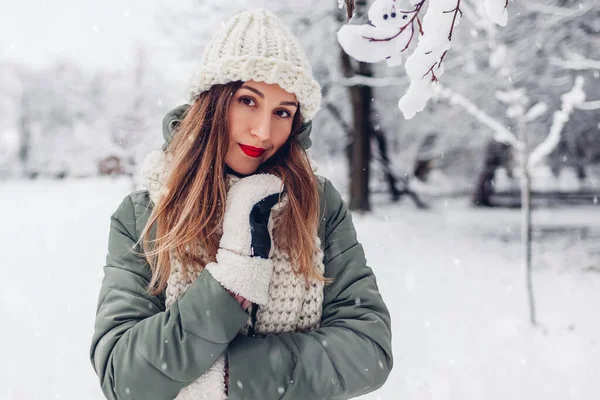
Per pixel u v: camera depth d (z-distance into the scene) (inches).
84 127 727.1
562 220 579.5
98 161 762.2
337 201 51.4
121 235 45.2
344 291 46.3
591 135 556.1
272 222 44.5
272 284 43.9
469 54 376.5
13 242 350.0
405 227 458.3
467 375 145.2
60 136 1172.5
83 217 485.7
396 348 165.9
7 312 192.5
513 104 199.8
